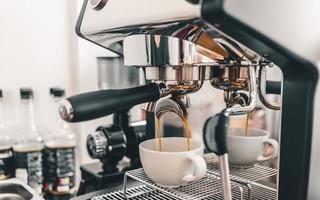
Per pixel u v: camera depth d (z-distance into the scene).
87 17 0.44
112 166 0.67
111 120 0.82
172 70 0.39
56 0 0.78
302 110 0.35
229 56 0.38
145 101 0.40
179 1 0.31
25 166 0.69
